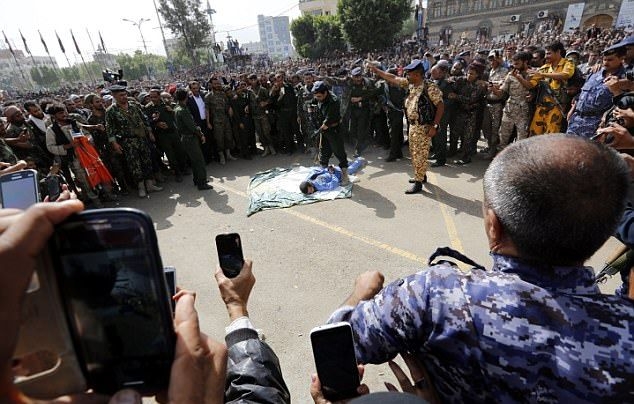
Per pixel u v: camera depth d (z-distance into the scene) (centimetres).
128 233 56
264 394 100
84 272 56
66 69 7175
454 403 80
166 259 423
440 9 5100
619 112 213
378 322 85
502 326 71
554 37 2444
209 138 764
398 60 2270
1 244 46
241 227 479
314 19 4441
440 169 611
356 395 91
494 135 608
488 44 3000
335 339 90
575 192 69
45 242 50
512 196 74
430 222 442
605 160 72
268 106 775
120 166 634
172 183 679
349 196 533
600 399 64
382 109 723
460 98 596
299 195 555
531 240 73
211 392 66
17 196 148
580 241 71
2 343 45
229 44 4306
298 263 384
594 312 69
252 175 688
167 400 60
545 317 70
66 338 56
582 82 527
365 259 380
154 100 652
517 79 526
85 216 54
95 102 628
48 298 54
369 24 3475
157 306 59
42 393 57
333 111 528
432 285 79
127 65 6700
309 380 250
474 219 441
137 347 60
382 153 741
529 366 68
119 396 56
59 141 533
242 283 136
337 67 1251
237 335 118
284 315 311
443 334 75
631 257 207
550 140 78
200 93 795
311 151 783
